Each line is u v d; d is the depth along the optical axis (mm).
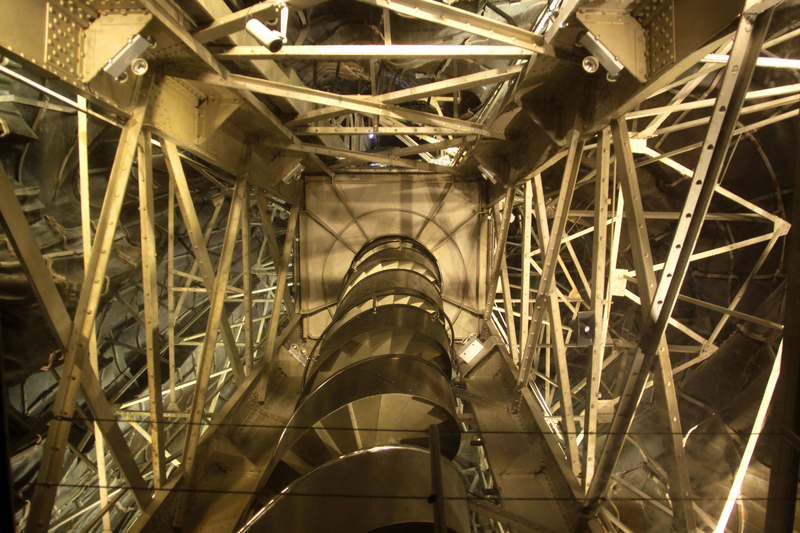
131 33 5023
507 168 10898
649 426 11625
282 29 5223
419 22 8430
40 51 4520
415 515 4438
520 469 8297
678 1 4617
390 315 8359
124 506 13711
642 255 5320
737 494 7211
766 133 10367
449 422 6875
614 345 13391
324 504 4598
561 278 19328
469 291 14047
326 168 13453
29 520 4656
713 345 11008
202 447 7586
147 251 6316
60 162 8586
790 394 4125
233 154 8945
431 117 8688
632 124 11883
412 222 14094
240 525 5707
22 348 7301
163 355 14266
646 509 10500
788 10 8742
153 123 6430
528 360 9328
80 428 11117
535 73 6625
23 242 4465
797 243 4086
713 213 11641
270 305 21625
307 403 6797
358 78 13047
